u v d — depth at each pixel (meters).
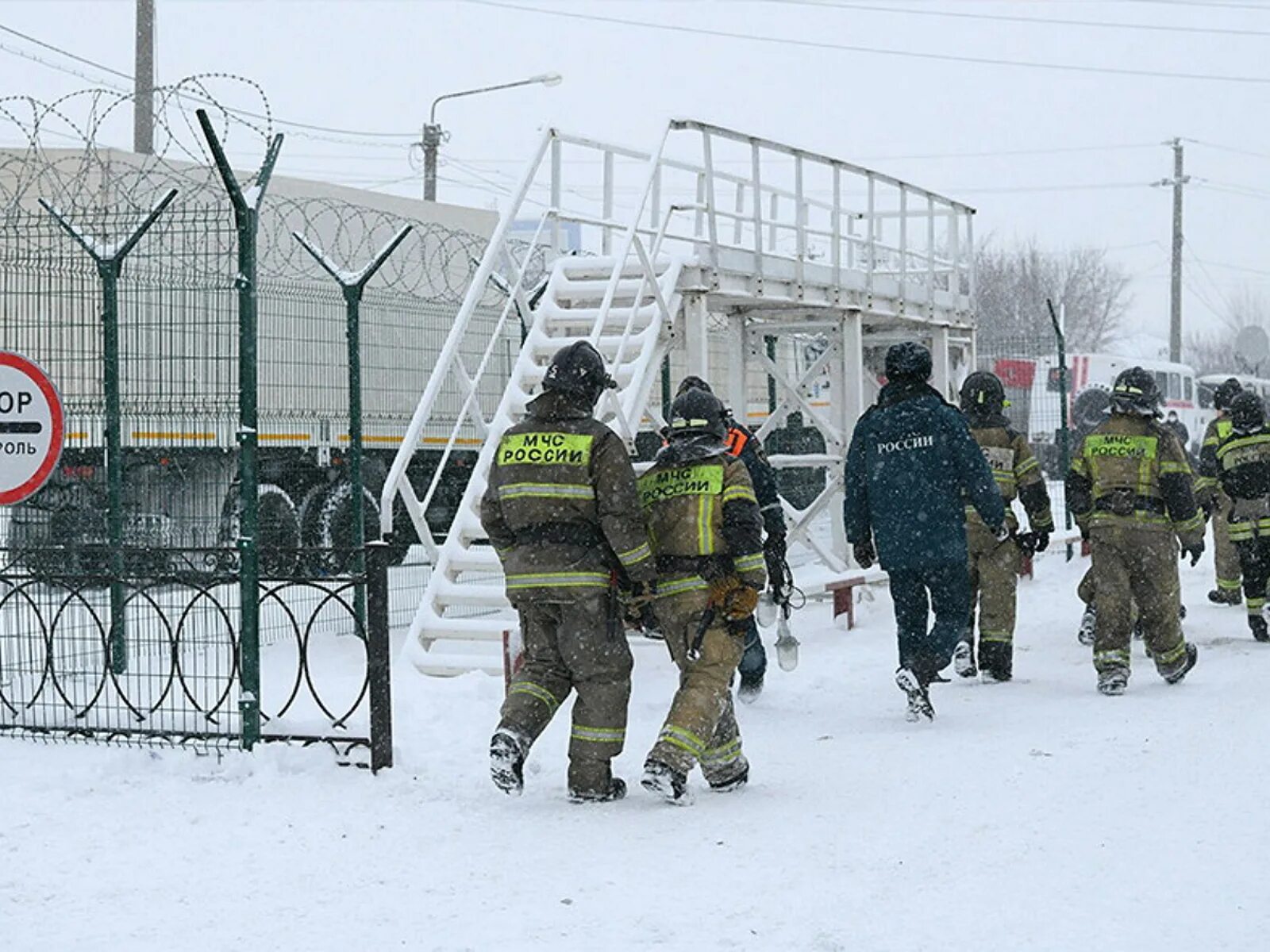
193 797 7.65
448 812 7.35
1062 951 5.22
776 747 8.92
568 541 7.43
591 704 7.51
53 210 11.39
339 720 8.41
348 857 6.61
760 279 14.47
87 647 10.45
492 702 10.09
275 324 16.30
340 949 5.41
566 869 6.36
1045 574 18.53
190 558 9.57
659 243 13.51
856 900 5.85
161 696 8.74
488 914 5.77
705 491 7.61
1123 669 10.45
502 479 7.54
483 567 11.84
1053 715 9.74
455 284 19.92
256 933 5.61
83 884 6.25
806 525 15.84
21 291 11.73
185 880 6.30
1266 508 12.85
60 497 11.98
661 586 7.66
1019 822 7.00
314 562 8.52
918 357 9.79
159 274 12.66
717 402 7.86
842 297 15.89
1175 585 10.66
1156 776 7.86
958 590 9.65
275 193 17.81
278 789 7.80
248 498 8.36
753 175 14.58
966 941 5.35
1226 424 13.56
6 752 8.56
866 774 8.09
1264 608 12.94
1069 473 10.79
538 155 13.22
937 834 6.82
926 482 9.57
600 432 7.44
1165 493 10.51
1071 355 43.50
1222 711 9.66
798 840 6.75
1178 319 59.94
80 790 7.78
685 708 7.45
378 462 18.12
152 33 24.58
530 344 13.01
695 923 5.58
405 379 18.34
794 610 15.48
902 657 9.73
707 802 7.53
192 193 12.19
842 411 16.30
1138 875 6.12
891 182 17.03
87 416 12.12
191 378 13.00
